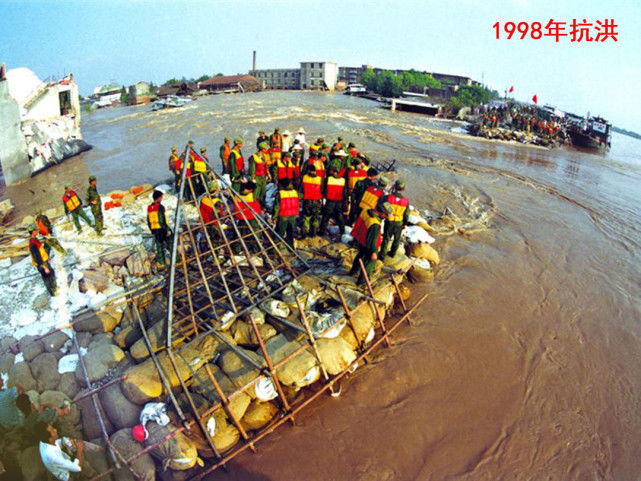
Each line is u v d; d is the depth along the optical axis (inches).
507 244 456.8
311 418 232.5
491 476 205.8
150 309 281.4
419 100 2118.6
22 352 241.6
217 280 304.2
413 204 559.8
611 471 210.7
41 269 278.5
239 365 231.1
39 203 651.5
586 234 504.1
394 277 316.5
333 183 362.3
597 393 257.9
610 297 365.4
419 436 224.7
